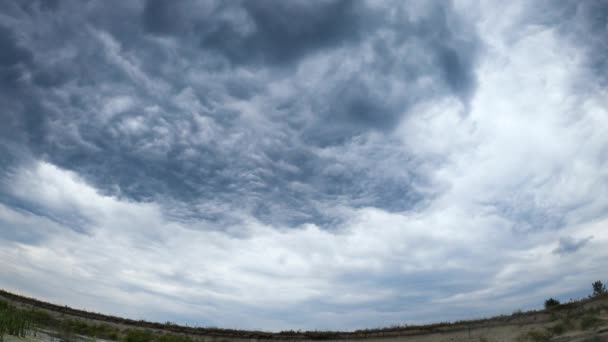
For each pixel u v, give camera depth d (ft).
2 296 205.98
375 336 145.69
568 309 113.70
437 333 132.26
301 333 164.35
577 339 85.30
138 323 189.37
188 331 179.52
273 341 160.15
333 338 153.17
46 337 102.73
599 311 103.14
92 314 200.75
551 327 104.47
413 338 134.31
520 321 118.42
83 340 119.44
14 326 87.97
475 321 131.03
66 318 178.70
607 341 79.51
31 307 189.98
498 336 112.88
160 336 161.58
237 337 169.17
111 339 147.95
